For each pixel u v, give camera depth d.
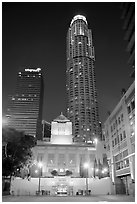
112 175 50.34
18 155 41.84
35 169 61.12
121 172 45.31
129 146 40.12
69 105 173.62
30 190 49.44
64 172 71.38
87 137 154.00
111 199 28.30
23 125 181.62
